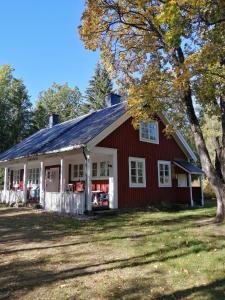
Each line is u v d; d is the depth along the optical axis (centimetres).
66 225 1262
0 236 1046
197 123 1365
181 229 1114
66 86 6544
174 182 2216
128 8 1283
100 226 1227
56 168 2336
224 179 1290
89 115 2286
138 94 1345
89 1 1292
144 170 1964
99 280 580
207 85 1148
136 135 1950
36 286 556
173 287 535
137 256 741
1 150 4309
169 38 991
